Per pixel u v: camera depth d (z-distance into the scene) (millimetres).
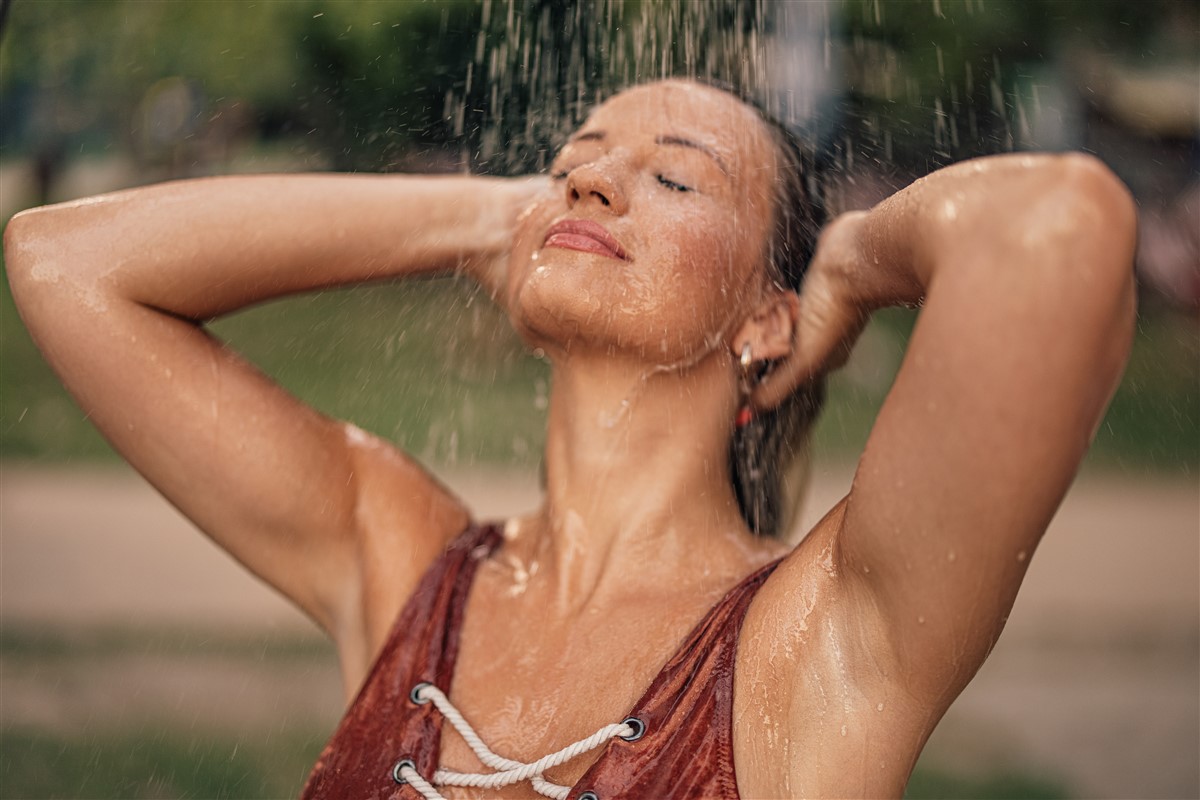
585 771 1930
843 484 8070
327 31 10992
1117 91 13375
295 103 12656
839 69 9172
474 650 2117
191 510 2330
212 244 2312
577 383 2205
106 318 2273
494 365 10422
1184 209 13914
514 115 7801
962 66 10516
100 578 7172
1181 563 8391
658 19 5527
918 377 1651
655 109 2277
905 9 9477
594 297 2098
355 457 2383
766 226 2273
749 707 1897
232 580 7273
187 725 5219
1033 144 12672
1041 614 7457
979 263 1608
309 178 2404
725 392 2260
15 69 13703
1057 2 11859
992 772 5277
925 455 1655
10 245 2322
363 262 2379
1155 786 5191
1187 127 13609
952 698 1834
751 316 2281
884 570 1756
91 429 10539
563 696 2021
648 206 2170
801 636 1896
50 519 8305
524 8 7613
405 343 10891
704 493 2227
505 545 2293
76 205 2346
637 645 2049
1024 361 1570
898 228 1816
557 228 2170
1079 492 10133
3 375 11523
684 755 1879
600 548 2174
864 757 1843
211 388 2301
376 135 10328
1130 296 1607
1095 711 6043
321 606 2352
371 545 2291
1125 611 7484
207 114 13891
